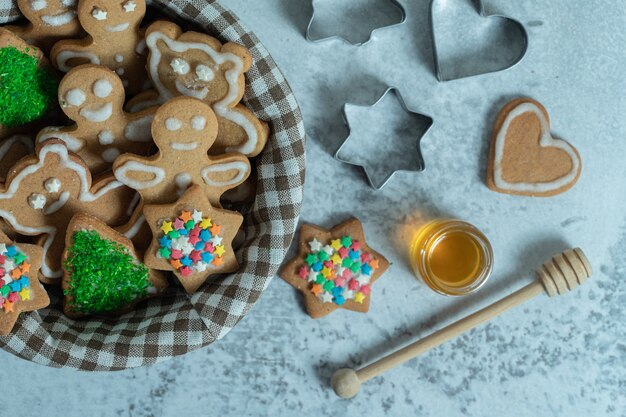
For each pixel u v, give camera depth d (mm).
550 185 636
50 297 582
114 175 553
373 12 633
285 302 636
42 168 546
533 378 650
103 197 563
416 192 639
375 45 634
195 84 552
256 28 628
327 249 619
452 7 629
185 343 568
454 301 644
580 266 621
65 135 554
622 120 648
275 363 638
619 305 651
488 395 647
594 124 646
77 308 571
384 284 641
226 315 570
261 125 564
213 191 565
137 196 574
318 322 638
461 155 639
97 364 562
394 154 635
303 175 575
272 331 637
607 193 649
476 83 638
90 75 541
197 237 559
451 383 646
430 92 637
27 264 549
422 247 619
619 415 654
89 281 561
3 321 546
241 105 567
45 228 560
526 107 629
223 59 546
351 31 633
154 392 634
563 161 635
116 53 559
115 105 549
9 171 547
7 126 561
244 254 577
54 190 550
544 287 626
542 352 650
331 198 634
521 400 649
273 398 639
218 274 581
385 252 639
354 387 618
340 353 640
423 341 625
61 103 543
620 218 651
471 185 642
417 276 636
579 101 645
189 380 635
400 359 623
